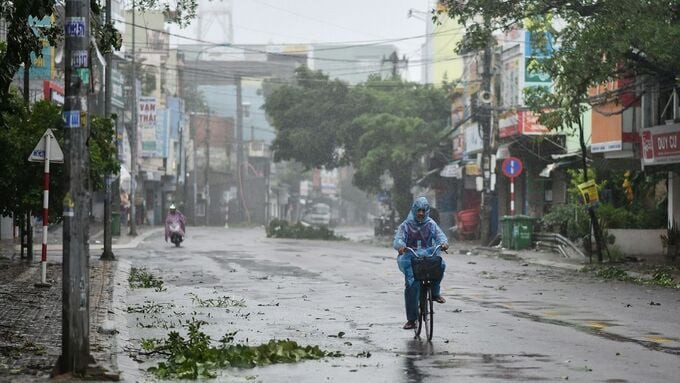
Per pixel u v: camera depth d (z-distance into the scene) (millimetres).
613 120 38938
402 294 24047
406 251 16250
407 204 76625
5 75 17031
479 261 40062
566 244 42281
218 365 12914
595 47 29828
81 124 11609
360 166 75312
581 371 12375
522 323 17812
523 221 46781
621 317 18828
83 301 11594
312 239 70562
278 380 11875
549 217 45688
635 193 44500
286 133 82312
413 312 16141
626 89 34688
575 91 33344
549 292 24766
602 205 41500
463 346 14836
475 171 58969
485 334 16250
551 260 38781
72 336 11555
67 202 11531
